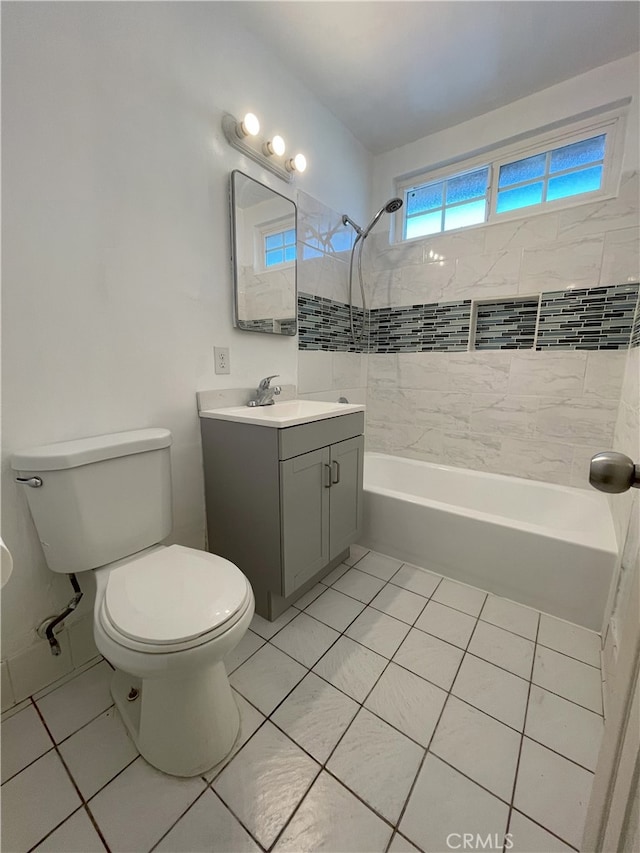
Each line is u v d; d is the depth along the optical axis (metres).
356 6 1.43
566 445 2.02
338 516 1.64
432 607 1.50
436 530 1.71
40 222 1.03
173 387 1.43
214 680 0.94
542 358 2.03
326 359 2.26
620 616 1.08
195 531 1.59
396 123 2.13
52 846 0.77
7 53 0.94
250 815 0.82
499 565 1.55
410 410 2.54
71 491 1.02
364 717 1.04
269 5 1.44
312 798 0.85
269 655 1.26
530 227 1.97
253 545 1.44
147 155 1.26
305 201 1.95
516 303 2.17
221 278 1.56
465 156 2.16
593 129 1.83
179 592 0.93
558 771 0.91
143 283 1.30
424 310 2.39
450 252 2.24
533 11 1.44
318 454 1.47
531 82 1.82
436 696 1.11
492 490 2.11
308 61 1.71
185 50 1.33
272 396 1.77
